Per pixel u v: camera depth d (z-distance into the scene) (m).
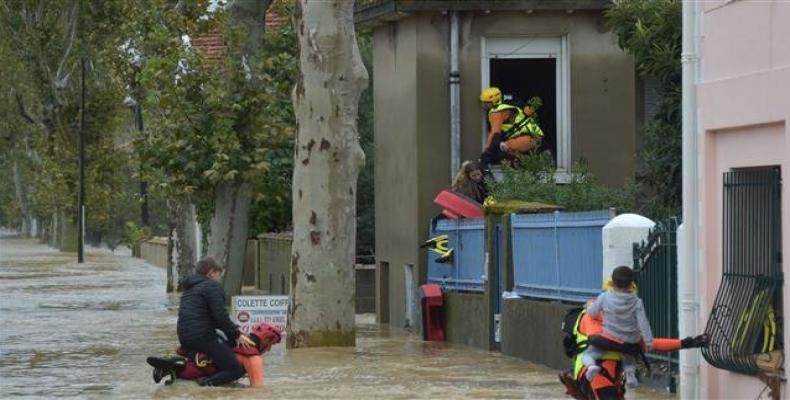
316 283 23.05
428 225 26.27
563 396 16.41
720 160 14.68
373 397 16.53
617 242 17.22
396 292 27.75
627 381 16.84
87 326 28.41
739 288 14.09
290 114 36.38
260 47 33.34
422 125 26.25
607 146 26.34
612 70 26.33
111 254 84.12
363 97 36.66
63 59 69.25
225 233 33.28
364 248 35.78
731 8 14.37
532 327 20.41
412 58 26.39
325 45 22.94
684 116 15.09
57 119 72.25
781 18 13.44
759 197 13.88
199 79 32.47
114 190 75.19
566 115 26.31
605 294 13.49
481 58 26.30
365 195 36.00
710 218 14.76
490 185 24.09
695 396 15.06
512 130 25.45
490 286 22.36
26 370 20.06
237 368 17.69
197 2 34.09
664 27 21.83
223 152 32.28
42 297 39.53
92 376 19.19
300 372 19.30
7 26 69.75
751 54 14.00
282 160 37.16
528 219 21.12
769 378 13.53
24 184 132.75
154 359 17.70
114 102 71.12
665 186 22.44
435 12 26.16
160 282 48.62
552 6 25.92
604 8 25.94
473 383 17.86
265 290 41.62
